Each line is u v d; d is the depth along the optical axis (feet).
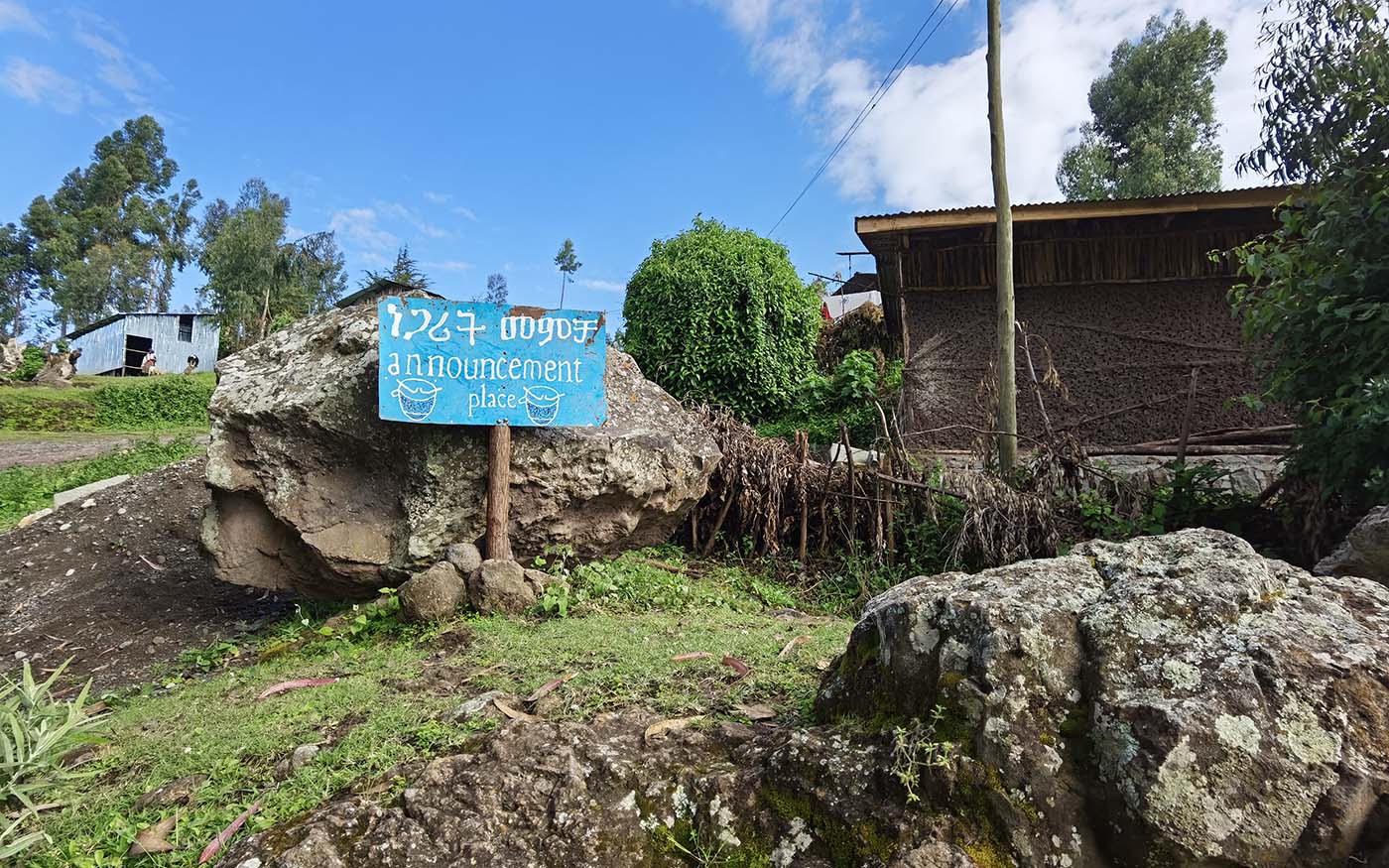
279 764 8.92
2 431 57.52
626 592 16.43
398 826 7.21
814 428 33.88
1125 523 19.45
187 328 111.45
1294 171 17.57
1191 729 5.74
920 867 6.03
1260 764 5.61
